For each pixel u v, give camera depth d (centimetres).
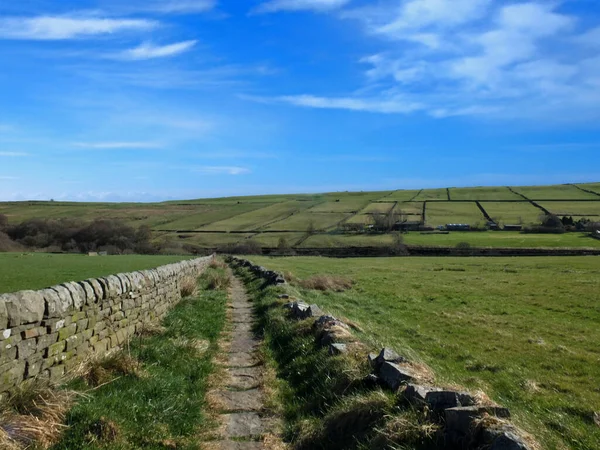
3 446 426
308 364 798
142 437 522
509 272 3575
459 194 15238
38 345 588
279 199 15462
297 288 2061
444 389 516
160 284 1276
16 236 7469
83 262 2747
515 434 403
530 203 12744
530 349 1163
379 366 650
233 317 1391
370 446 477
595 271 3509
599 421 695
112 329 855
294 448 552
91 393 597
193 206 13812
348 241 7881
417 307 1839
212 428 598
